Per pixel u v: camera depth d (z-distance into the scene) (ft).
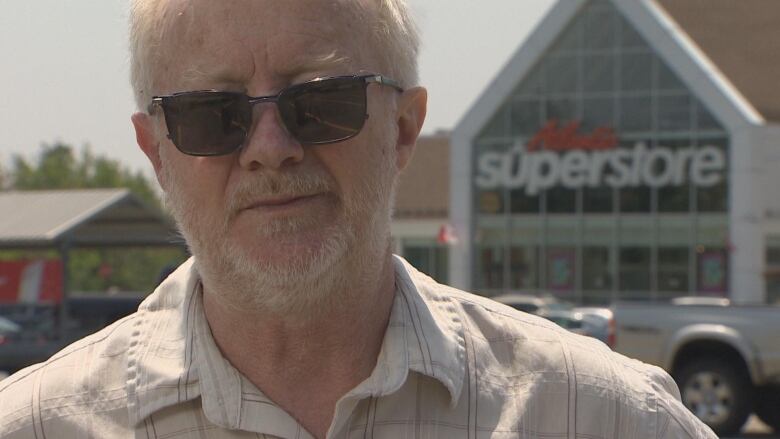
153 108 6.91
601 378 7.08
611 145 127.54
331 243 6.46
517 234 132.26
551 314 67.05
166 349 6.89
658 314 41.63
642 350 41.81
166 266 23.34
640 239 126.31
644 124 126.41
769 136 121.60
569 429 6.95
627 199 126.93
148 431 6.70
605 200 127.95
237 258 6.49
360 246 6.59
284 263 6.40
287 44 6.56
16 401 6.93
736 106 121.60
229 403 6.63
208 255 6.63
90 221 82.12
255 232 6.48
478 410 6.88
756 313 40.45
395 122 6.97
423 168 151.64
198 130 6.53
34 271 76.89
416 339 6.84
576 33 129.59
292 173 6.46
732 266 121.49
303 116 6.49
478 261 134.31
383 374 6.71
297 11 6.60
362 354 6.82
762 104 126.93
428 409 6.81
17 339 73.36
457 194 134.82
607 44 128.16
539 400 6.99
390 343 6.81
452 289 7.55
